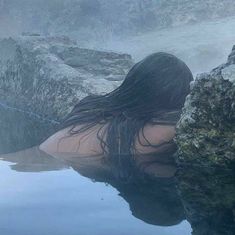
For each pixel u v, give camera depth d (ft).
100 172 7.34
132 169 7.40
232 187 6.48
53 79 15.37
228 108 7.34
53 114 14.56
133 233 5.07
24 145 11.55
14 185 6.87
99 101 9.39
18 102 16.80
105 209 5.79
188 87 8.89
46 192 6.51
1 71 18.71
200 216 5.53
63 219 5.51
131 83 9.02
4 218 5.62
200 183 6.70
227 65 7.84
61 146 8.80
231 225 5.30
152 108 8.79
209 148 7.54
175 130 8.04
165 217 5.50
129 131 8.38
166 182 6.77
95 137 8.63
